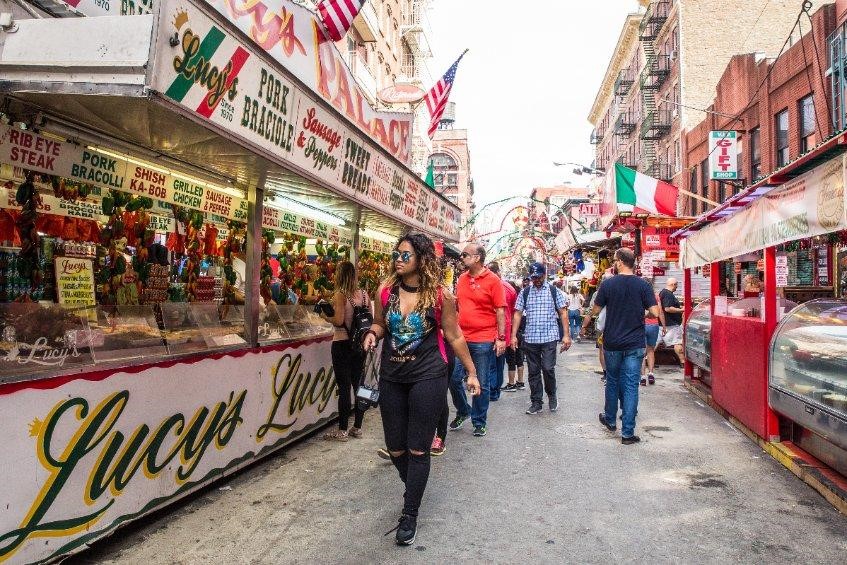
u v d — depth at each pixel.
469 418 7.31
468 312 6.38
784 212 5.03
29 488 2.99
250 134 3.42
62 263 4.08
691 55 26.12
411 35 33.16
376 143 5.83
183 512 4.12
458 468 5.22
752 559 3.42
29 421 2.99
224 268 5.86
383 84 27.83
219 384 4.57
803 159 4.27
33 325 3.26
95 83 2.63
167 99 2.67
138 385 3.71
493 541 3.67
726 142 18.70
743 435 6.41
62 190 4.21
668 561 3.40
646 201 14.93
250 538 3.70
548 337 7.57
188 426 4.21
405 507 3.67
